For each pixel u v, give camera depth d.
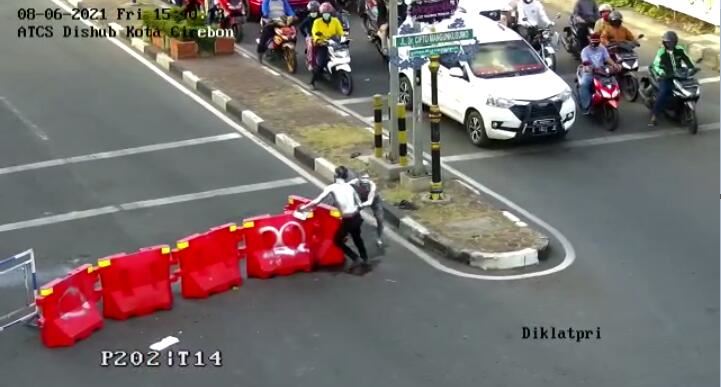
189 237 14.61
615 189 17.64
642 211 16.78
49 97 22.61
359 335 13.35
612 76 20.66
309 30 23.22
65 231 16.42
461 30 16.44
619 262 15.14
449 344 13.08
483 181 18.02
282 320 13.78
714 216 16.58
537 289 14.42
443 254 15.41
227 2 25.95
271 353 12.99
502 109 19.09
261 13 25.88
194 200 17.48
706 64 24.27
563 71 23.95
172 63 24.28
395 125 17.66
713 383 12.12
